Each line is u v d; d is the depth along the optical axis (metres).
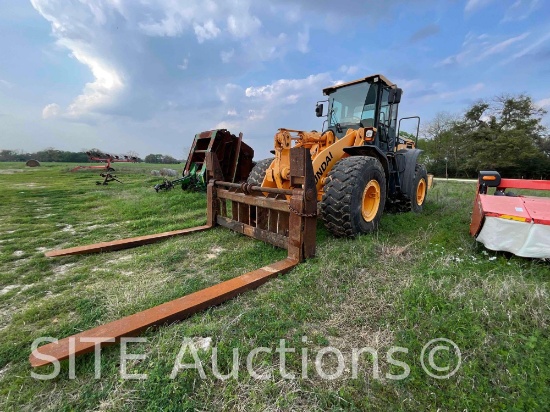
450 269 2.38
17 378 1.38
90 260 2.94
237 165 7.03
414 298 1.93
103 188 9.10
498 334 1.59
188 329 1.63
